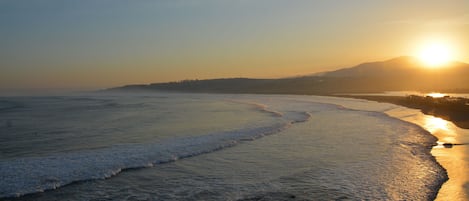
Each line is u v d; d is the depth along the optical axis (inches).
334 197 501.4
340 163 685.3
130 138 987.3
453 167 641.0
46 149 831.7
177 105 2810.0
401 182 560.1
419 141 904.9
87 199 498.0
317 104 2664.9
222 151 800.3
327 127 1211.9
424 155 740.0
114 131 1143.6
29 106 2876.5
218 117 1627.7
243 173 623.2
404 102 2630.4
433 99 2272.4
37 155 762.2
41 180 566.3
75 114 1929.1
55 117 1737.2
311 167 659.4
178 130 1154.7
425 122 1341.0
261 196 510.0
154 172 627.2
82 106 2795.3
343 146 853.8
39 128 1248.2
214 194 518.6
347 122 1359.5
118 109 2342.5
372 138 962.1
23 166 645.3
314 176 601.6
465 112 1734.7
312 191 527.2
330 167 658.2
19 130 1190.3
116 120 1533.0
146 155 743.1
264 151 801.6
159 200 496.1
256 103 2960.1
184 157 739.4
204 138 956.6
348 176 598.2
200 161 707.4
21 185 542.0
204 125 1291.8
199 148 820.6
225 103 3058.6
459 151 779.4
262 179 588.1
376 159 713.0
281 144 886.4
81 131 1149.7
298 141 928.9
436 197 492.7
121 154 751.1
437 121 1374.3
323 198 498.6
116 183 565.0
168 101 3695.9
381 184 552.4
